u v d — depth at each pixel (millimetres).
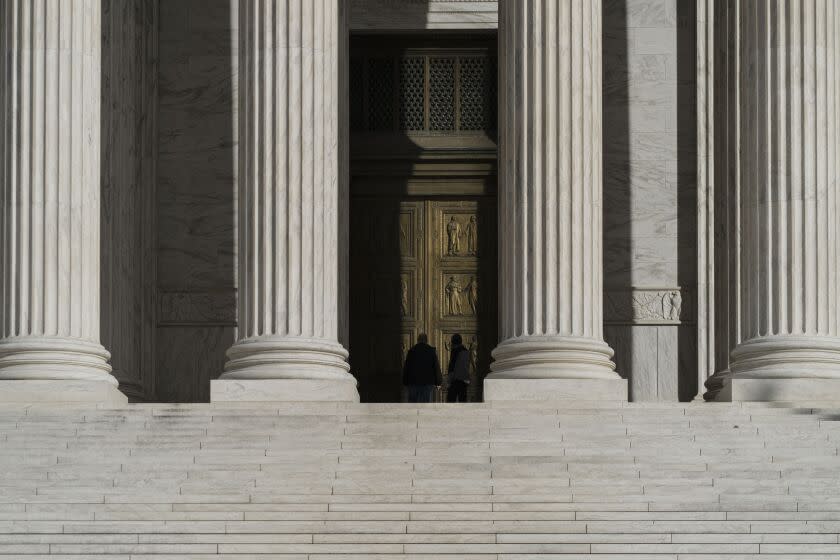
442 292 51250
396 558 26719
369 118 51375
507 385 35750
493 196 51562
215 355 48031
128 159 44156
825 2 37219
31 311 35938
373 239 51281
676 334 48031
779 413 32969
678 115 48875
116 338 42656
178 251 48375
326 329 37250
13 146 36312
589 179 36969
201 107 48906
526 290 36594
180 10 49125
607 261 48375
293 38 37375
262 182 37094
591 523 27609
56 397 35281
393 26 50031
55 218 36188
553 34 37031
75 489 29047
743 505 28359
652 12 49156
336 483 29406
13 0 36719
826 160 36906
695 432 31781
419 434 31734
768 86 37094
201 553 26859
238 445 31141
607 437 31422
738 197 43469
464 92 51500
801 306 36500
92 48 37281
